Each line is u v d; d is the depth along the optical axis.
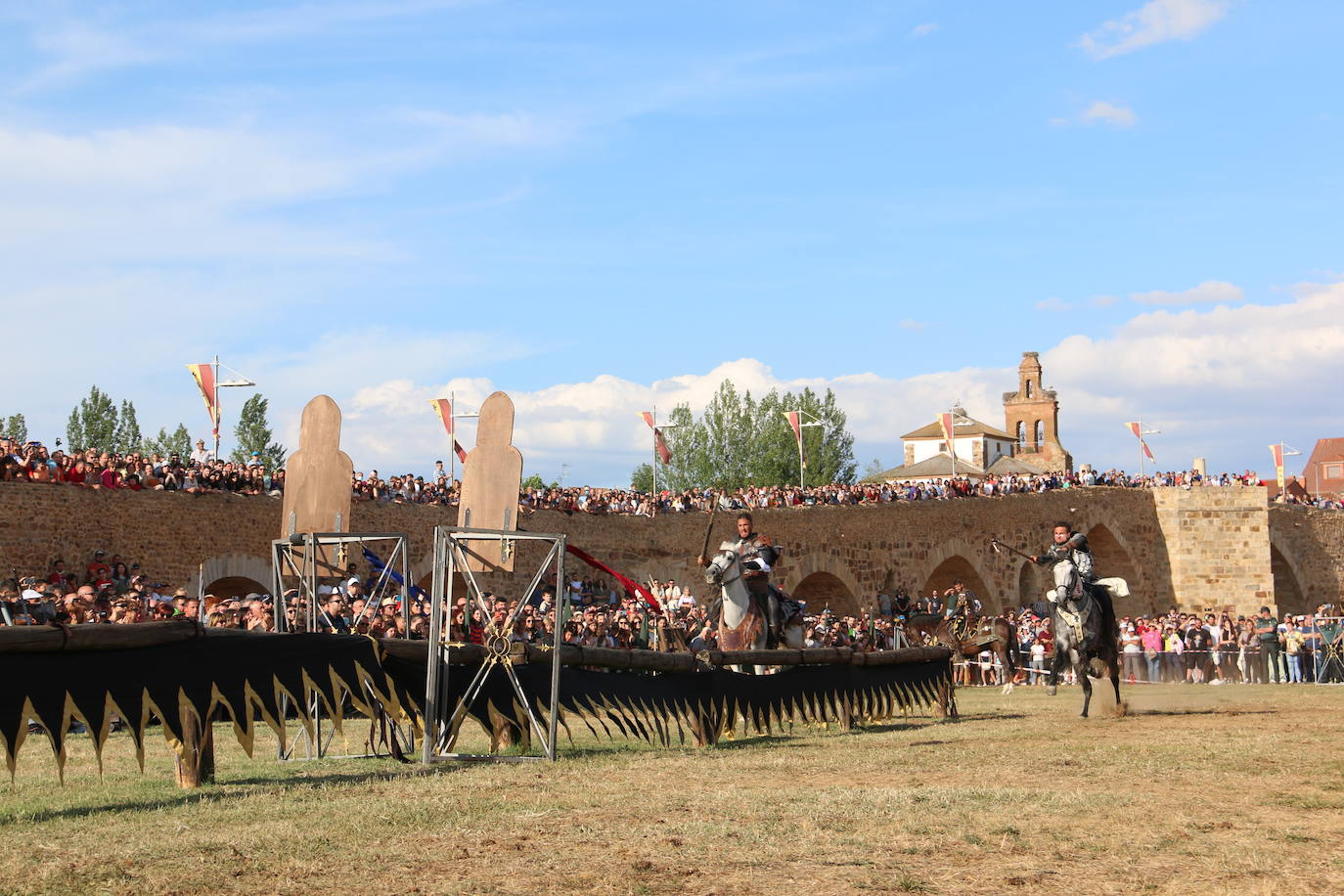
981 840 8.59
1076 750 14.20
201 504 33.50
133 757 14.98
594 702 14.29
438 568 13.36
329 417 15.37
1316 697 25.69
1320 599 74.06
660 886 7.34
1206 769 12.31
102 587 27.16
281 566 15.31
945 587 60.53
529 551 41.25
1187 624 42.97
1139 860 8.00
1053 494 64.62
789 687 16.91
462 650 13.50
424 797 10.58
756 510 49.62
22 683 9.55
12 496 29.16
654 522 46.16
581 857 8.09
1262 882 7.37
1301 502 75.81
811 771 12.66
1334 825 9.16
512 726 14.63
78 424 71.94
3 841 8.67
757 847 8.38
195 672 10.89
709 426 86.75
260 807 10.03
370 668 12.40
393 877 7.55
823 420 88.12
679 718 15.20
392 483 39.34
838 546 52.59
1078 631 19.98
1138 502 69.50
